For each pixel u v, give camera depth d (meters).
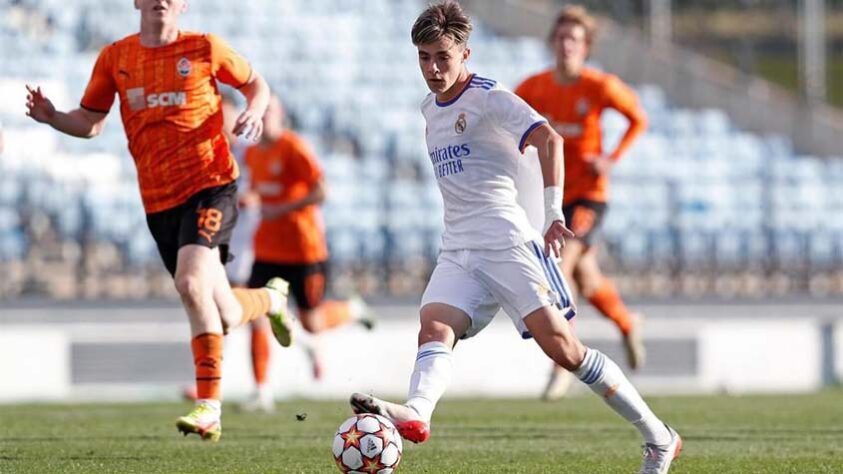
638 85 82.94
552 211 17.33
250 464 20.91
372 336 48.84
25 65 68.75
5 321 46.59
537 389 49.34
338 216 62.75
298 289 38.66
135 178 62.28
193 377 47.91
